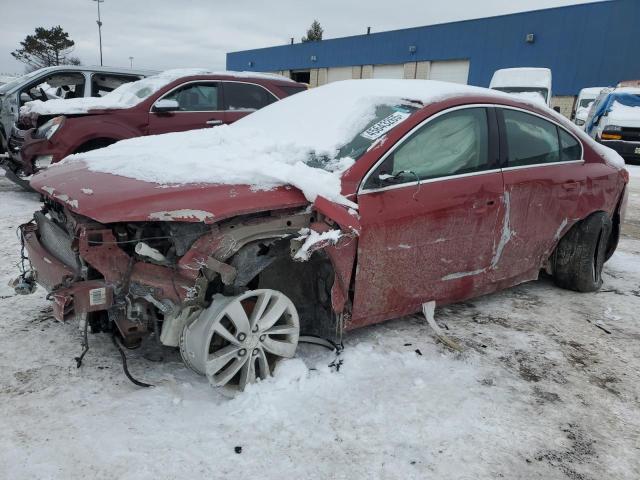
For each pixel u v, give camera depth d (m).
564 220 4.09
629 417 2.67
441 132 3.27
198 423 2.39
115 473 2.06
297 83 8.49
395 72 32.59
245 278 2.54
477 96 3.55
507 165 3.62
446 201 3.20
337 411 2.54
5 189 8.02
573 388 2.91
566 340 3.52
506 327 3.67
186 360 2.59
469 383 2.88
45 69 8.77
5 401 2.48
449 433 2.44
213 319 2.45
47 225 2.90
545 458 2.32
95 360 2.90
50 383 2.65
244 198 2.50
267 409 2.51
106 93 9.12
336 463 2.21
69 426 2.32
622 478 2.23
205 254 2.43
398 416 2.54
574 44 24.97
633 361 3.27
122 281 2.38
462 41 28.72
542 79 17.52
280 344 2.73
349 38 34.75
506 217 3.59
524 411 2.66
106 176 2.74
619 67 23.94
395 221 2.96
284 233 2.63
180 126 7.37
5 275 4.16
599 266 4.44
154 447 2.22
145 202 2.38
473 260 3.49
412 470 2.19
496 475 2.20
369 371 2.92
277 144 3.17
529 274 4.07
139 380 2.72
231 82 7.80
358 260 2.86
